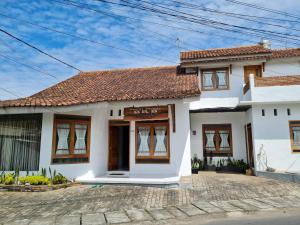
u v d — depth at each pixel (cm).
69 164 1013
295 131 1166
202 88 1438
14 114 1026
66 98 1104
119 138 1294
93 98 1048
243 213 632
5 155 1007
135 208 690
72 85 1422
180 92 999
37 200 778
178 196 805
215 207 686
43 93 1299
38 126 1009
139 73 1552
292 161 1141
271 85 1193
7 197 819
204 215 622
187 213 640
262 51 1353
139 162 1119
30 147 1001
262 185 952
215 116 1444
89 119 1089
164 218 606
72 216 630
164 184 916
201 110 1380
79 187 941
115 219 604
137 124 1145
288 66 1409
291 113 1176
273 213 627
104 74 1623
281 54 1412
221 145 1416
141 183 940
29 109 973
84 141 1068
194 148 1438
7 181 910
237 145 1393
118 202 745
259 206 689
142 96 1005
